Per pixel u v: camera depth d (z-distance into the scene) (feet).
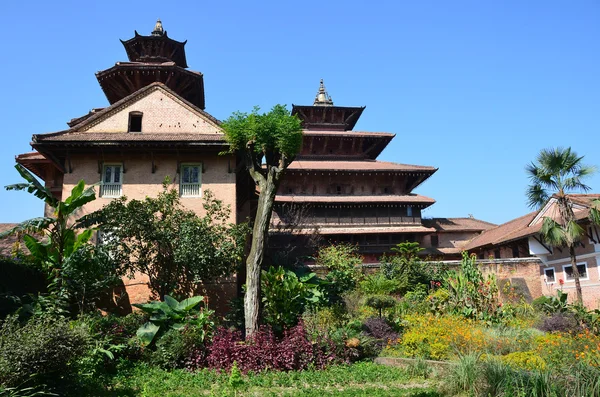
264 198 51.55
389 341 50.16
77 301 53.36
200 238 57.57
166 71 90.68
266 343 43.57
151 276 61.36
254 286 48.39
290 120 53.57
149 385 36.65
